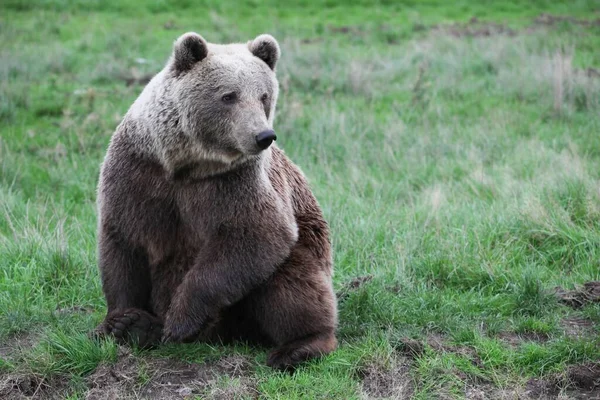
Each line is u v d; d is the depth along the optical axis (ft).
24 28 97.91
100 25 101.19
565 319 34.50
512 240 42.34
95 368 29.22
